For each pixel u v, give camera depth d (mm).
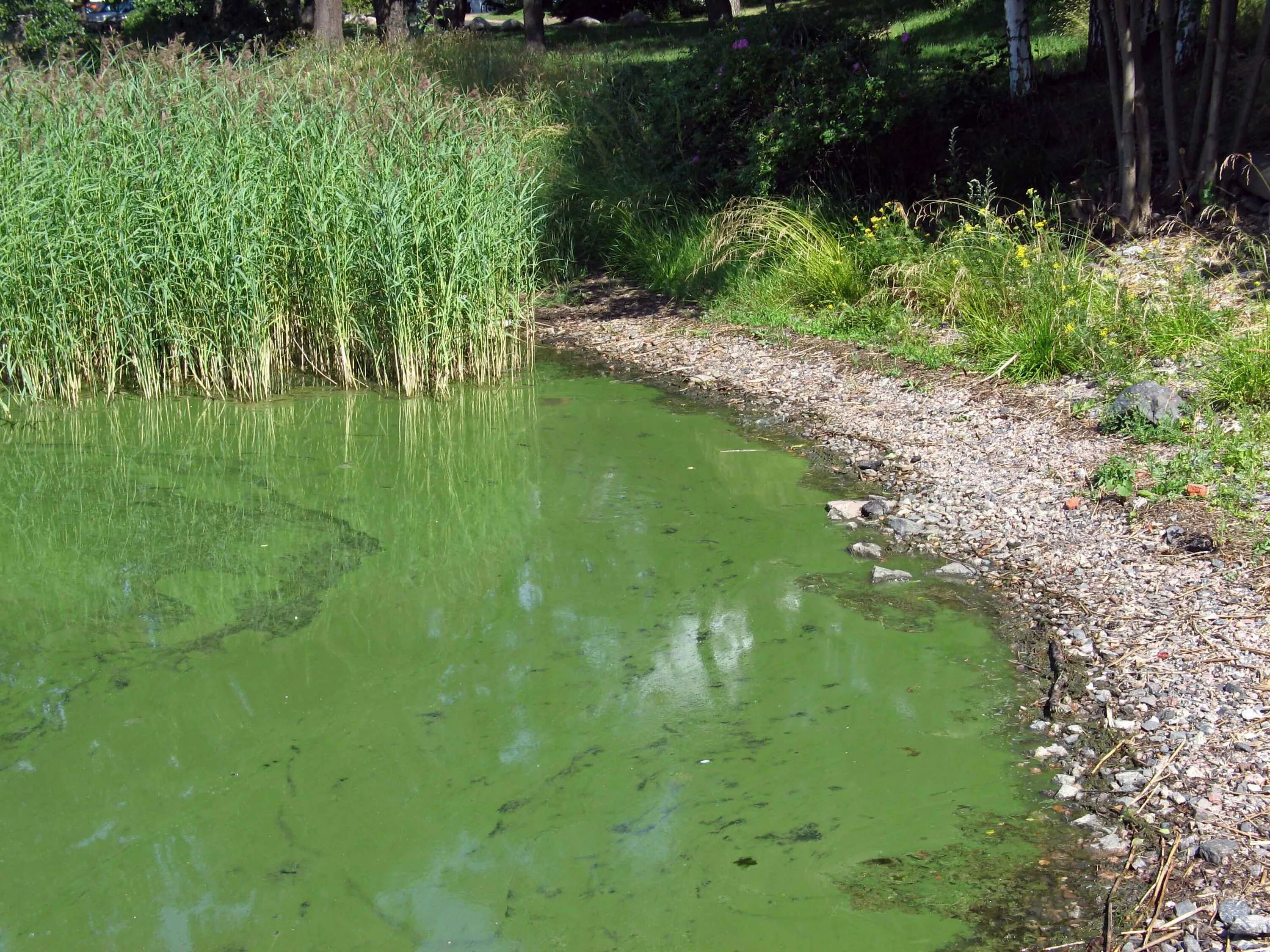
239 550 5715
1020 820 3482
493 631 4844
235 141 8602
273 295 8648
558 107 14594
